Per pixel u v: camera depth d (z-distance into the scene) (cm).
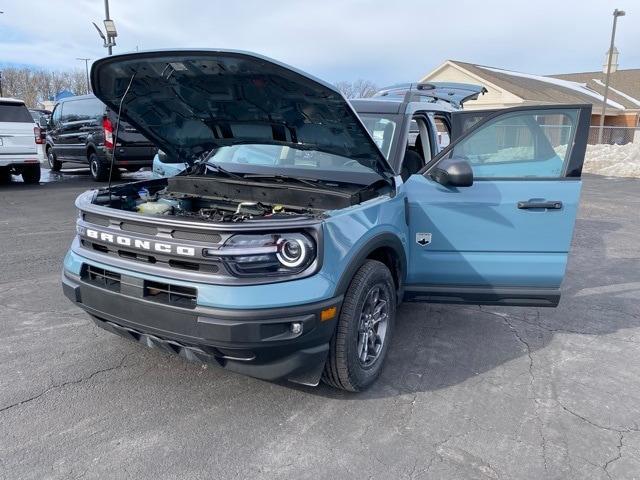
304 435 282
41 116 2253
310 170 385
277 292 260
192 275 264
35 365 345
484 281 374
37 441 268
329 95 283
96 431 278
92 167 1302
